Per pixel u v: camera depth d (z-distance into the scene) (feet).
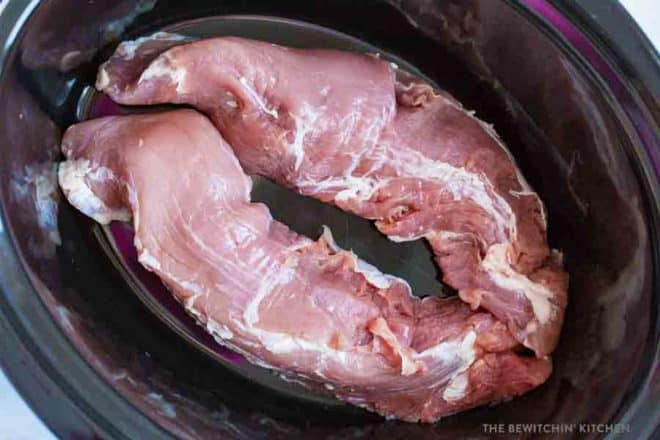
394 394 2.35
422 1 2.34
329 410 2.41
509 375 2.35
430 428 2.39
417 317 2.36
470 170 2.36
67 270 2.25
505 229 2.38
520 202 2.39
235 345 2.29
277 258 2.25
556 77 2.25
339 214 2.43
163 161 2.19
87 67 2.33
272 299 2.24
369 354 2.28
